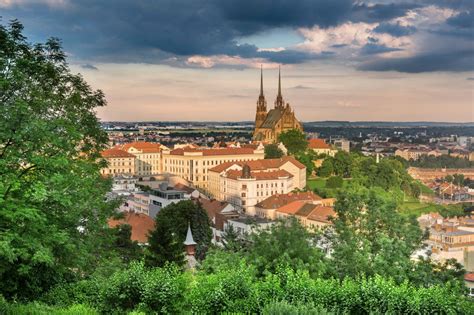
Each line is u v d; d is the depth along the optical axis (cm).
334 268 5459
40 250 3612
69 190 4447
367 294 4019
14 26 5319
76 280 4894
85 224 4991
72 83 5891
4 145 4081
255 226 6500
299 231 5716
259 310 4006
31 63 5119
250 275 4475
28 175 4094
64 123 4250
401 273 5266
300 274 4347
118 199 5794
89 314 3775
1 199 3425
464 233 15688
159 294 4156
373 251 5853
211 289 4159
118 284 4256
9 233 3472
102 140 5916
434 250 9669
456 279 5428
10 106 3972
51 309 3722
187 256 11088
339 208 6378
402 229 6072
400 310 3959
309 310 3484
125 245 10262
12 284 4197
